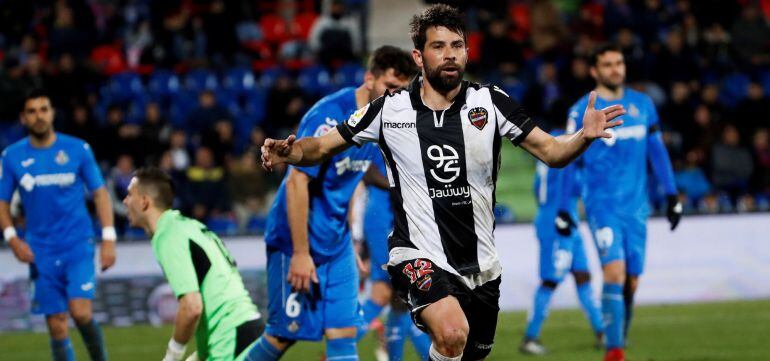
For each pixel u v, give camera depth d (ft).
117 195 155.94
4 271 132.67
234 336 65.67
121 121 172.24
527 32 237.86
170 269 64.28
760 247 145.89
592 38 221.87
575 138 55.16
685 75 200.64
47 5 214.48
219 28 202.90
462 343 56.44
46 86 180.04
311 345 110.11
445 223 58.54
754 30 217.56
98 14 225.56
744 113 187.01
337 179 70.13
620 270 89.51
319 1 230.68
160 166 161.07
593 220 91.50
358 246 112.06
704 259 144.77
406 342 107.86
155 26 207.82
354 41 224.74
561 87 191.62
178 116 191.11
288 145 56.54
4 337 126.11
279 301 70.49
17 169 86.99
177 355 64.54
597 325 104.99
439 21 57.26
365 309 92.07
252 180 164.55
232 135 176.65
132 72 198.49
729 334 113.09
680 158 179.83
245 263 136.77
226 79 197.06
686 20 221.46
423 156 57.98
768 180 178.50
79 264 87.10
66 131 167.22
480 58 210.59
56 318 87.04
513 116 57.67
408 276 58.34
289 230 70.54
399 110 58.34
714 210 145.69
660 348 104.17
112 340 118.52
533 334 103.30
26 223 87.71
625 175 91.15
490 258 59.77
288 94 183.83
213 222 160.45
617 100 92.38
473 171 58.03
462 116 57.82
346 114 71.61
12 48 206.39
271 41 229.86
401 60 71.00
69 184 87.40
